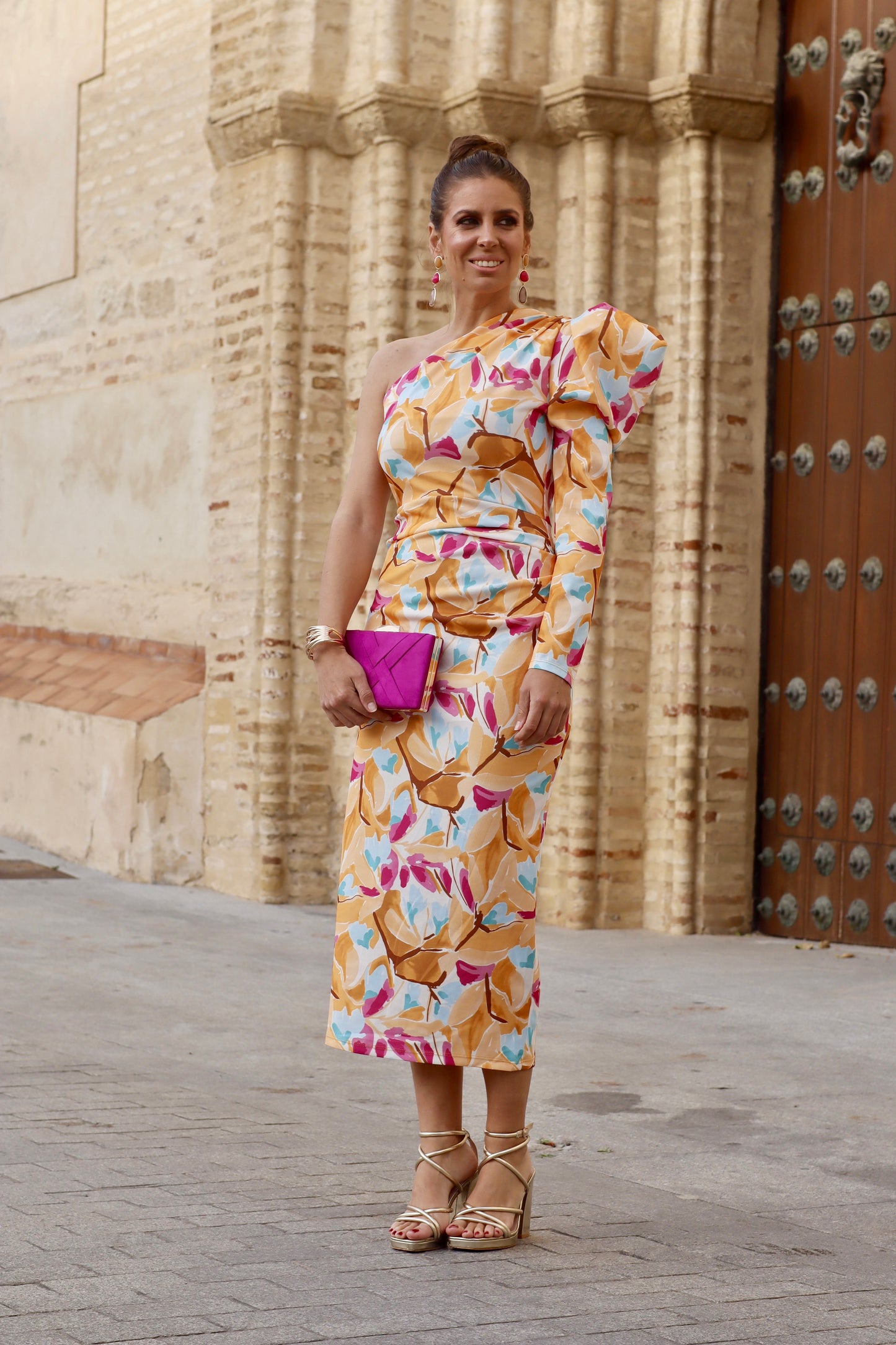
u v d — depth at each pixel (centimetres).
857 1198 372
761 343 876
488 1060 324
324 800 938
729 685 868
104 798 986
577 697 870
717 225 864
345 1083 491
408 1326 265
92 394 1159
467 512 331
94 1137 404
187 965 707
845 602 835
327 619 337
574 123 872
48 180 1223
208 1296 279
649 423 884
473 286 337
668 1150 419
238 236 975
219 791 966
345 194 934
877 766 820
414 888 325
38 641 1191
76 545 1175
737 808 869
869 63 823
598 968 735
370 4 920
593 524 325
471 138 345
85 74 1174
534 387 328
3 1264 295
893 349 816
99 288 1155
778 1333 268
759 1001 657
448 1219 322
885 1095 490
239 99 959
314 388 931
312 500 934
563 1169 396
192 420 1034
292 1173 374
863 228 832
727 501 867
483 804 323
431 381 333
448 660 327
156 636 1054
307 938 801
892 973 735
